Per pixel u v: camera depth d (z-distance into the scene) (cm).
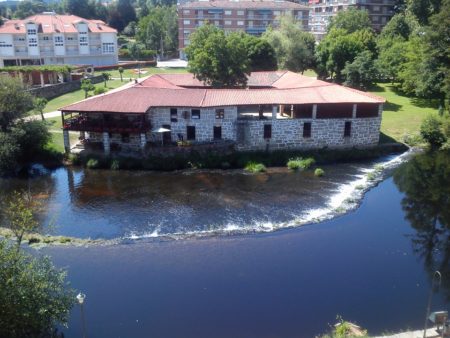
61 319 2000
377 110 5034
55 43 10694
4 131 4647
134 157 4625
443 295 2461
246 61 6116
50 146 4900
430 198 3897
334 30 8606
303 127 4866
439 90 6391
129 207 3631
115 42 11381
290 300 2395
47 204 3706
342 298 2420
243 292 2466
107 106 4616
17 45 10494
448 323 2006
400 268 2752
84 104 4672
